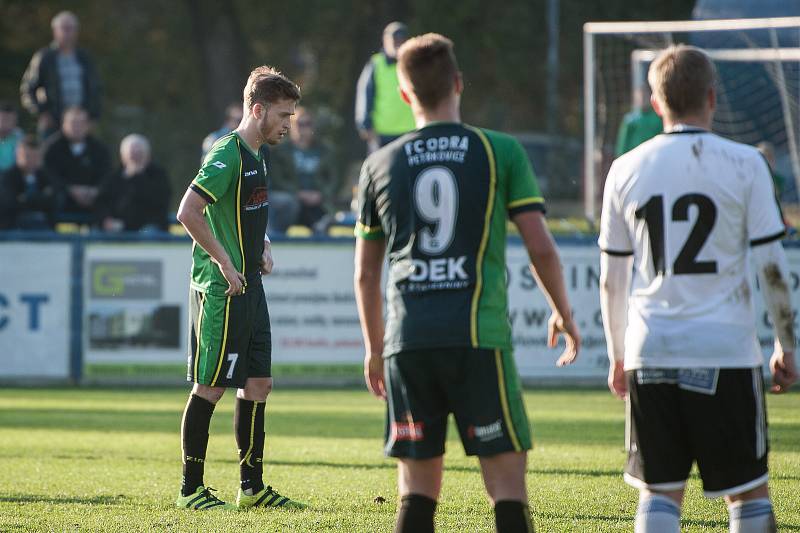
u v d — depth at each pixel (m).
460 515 19.28
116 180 49.56
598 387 45.44
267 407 38.69
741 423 13.88
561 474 23.88
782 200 57.44
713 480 14.05
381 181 14.20
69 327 45.81
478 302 13.65
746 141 65.62
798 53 61.28
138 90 122.25
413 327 13.71
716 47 71.12
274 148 52.09
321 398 41.78
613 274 14.75
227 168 19.83
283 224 51.22
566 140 106.00
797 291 44.69
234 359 20.09
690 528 18.11
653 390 14.18
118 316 45.81
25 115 67.94
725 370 13.87
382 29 115.19
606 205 14.81
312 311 45.88
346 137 115.75
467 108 120.31
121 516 19.28
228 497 21.52
